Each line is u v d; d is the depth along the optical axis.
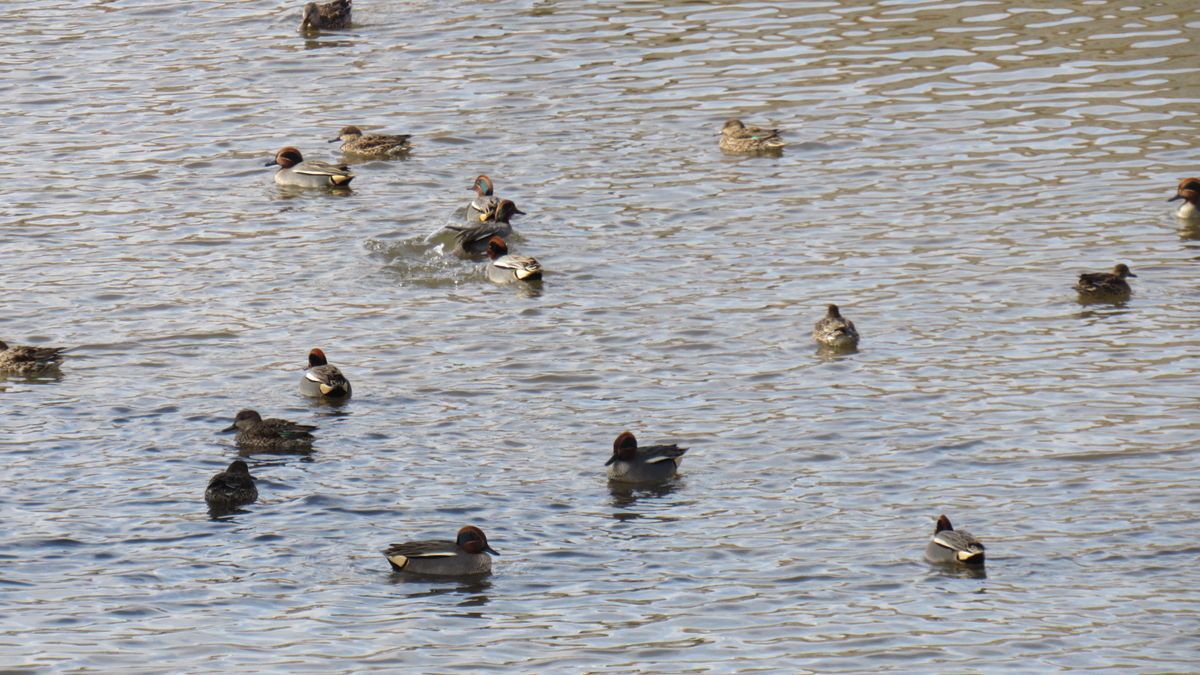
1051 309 38.16
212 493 29.27
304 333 37.88
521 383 34.88
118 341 37.41
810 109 51.78
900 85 53.56
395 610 25.91
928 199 45.16
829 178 46.84
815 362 35.59
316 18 60.69
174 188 47.28
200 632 25.11
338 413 33.41
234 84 55.50
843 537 28.08
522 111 52.38
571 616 25.66
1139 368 34.78
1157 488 29.41
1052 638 24.62
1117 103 51.31
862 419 32.72
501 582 26.83
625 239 43.19
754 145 48.38
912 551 27.52
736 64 55.84
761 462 31.03
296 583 26.77
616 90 53.84
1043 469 30.34
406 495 29.81
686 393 34.22
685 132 50.44
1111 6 60.22
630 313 38.66
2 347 35.94
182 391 34.59
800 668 23.92
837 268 40.91
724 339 36.97
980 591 26.17
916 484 29.95
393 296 40.12
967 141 49.03
